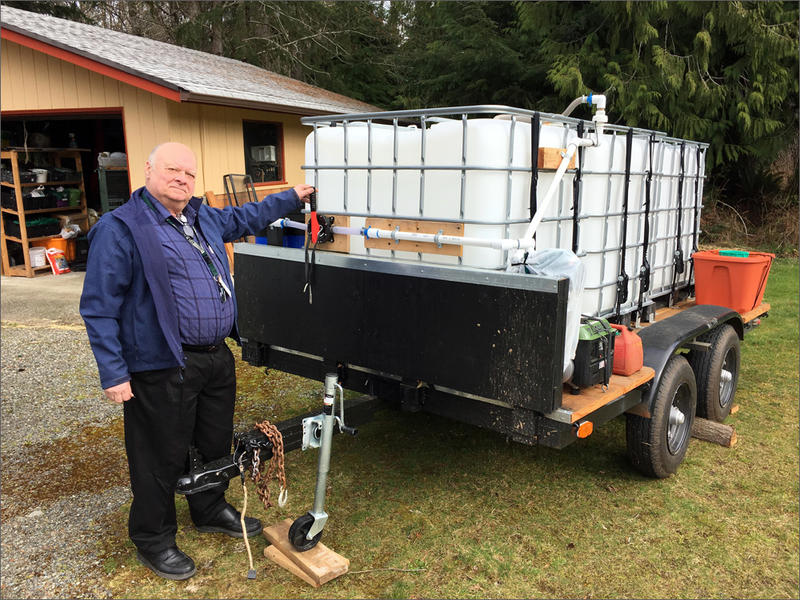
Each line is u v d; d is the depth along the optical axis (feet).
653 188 12.96
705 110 40.91
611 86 38.42
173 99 25.59
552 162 9.29
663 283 14.38
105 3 62.80
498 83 46.68
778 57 38.17
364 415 10.12
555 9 42.14
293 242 11.64
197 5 61.46
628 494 11.02
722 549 9.45
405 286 9.24
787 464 12.14
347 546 9.48
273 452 8.57
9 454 12.46
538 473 11.77
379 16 68.28
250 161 33.45
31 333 21.38
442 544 9.54
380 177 9.96
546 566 9.05
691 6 37.50
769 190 44.37
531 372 8.09
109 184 31.45
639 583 8.70
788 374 17.31
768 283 30.30
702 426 13.12
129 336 8.18
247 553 9.37
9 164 32.58
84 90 29.43
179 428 8.58
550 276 7.91
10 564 9.03
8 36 27.89
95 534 9.79
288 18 60.54
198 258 8.57
